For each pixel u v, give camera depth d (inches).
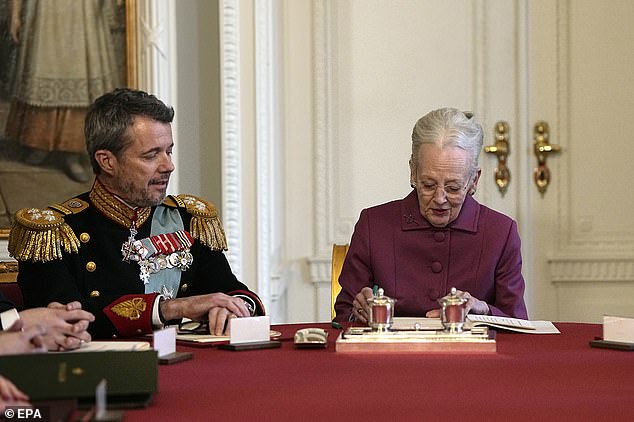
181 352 116.2
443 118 149.9
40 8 220.7
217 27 226.7
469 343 116.1
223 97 220.7
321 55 257.9
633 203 252.8
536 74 253.9
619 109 252.8
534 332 131.1
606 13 252.5
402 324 128.8
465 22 255.4
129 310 132.8
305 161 259.8
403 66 257.1
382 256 155.6
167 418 81.7
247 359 111.8
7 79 221.0
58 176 221.8
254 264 222.5
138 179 143.9
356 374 101.3
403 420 80.7
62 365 85.5
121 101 144.4
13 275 217.2
